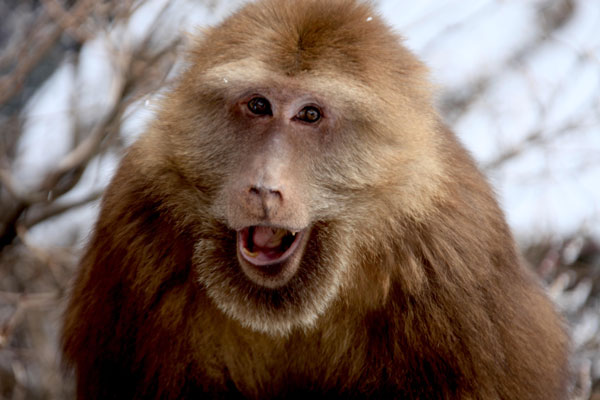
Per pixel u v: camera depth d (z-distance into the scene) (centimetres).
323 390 1681
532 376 1603
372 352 1611
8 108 3152
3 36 3177
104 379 1655
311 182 1502
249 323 1508
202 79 1527
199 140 1518
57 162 2744
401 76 1574
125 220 1598
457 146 1686
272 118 1491
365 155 1520
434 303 1558
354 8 1577
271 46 1497
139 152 1586
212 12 2330
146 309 1605
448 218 1567
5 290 2555
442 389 1577
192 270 1584
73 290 1705
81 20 2398
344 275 1565
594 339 2364
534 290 1742
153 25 2375
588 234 2703
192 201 1545
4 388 2539
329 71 1490
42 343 2495
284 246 1533
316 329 1625
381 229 1551
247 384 1680
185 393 1650
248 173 1445
